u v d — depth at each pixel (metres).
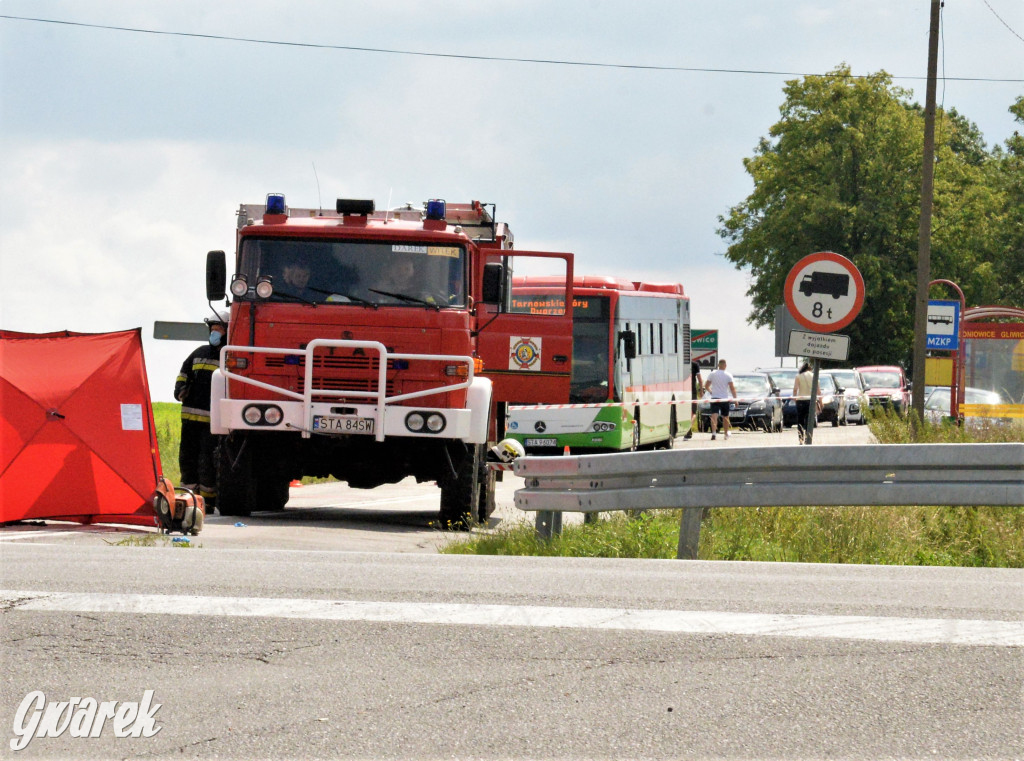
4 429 24.30
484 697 10.69
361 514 32.59
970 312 60.84
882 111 124.62
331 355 27.81
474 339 29.30
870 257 120.31
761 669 11.48
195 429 30.45
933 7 54.75
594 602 14.12
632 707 10.44
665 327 59.94
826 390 93.69
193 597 14.11
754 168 130.62
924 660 11.74
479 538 23.72
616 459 20.72
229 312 29.12
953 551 21.77
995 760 9.32
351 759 9.30
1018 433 45.62
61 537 22.52
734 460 19.72
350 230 28.16
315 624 12.95
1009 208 156.00
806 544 21.75
